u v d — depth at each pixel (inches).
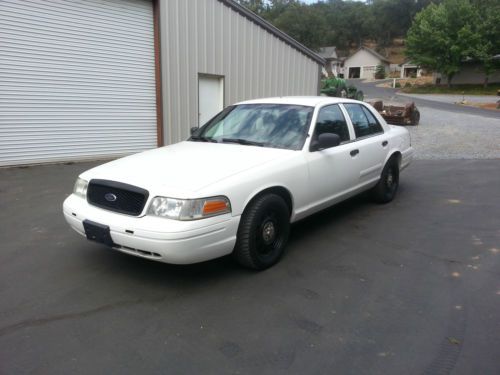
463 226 207.6
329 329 118.8
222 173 143.4
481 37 1892.2
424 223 212.4
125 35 383.2
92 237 142.4
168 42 408.8
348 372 101.0
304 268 158.2
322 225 208.5
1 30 314.2
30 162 345.4
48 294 136.5
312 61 595.2
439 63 1989.4
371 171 220.8
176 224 127.4
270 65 528.4
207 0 435.2
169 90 419.5
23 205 235.8
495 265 162.2
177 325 120.0
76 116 365.4
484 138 539.8
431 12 2053.4
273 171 155.2
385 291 141.2
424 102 1352.1
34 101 339.6
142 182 136.6
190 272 153.4
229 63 473.4
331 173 185.6
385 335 116.1
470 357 106.7
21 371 100.3
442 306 131.6
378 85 2405.3
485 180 307.6
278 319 123.7
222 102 476.1
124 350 108.6
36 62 335.3
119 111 392.2
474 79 2030.0
